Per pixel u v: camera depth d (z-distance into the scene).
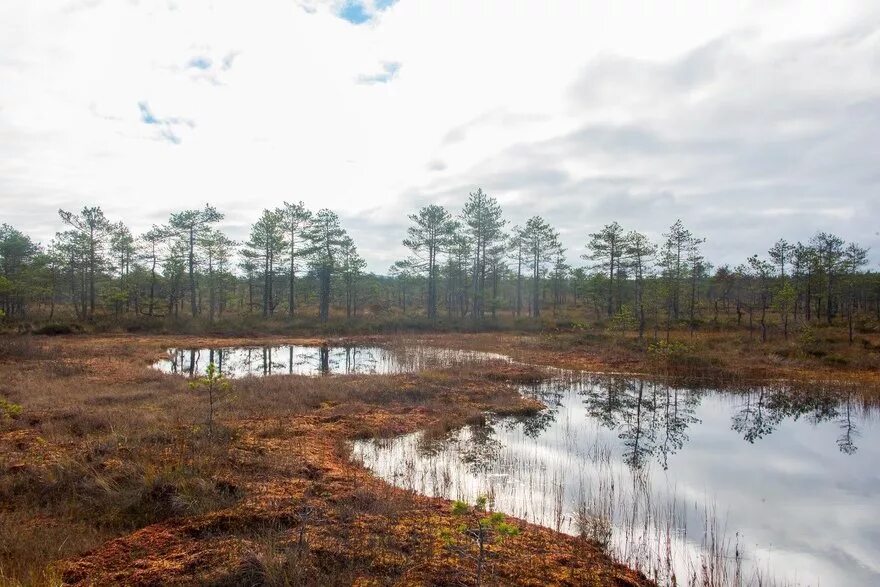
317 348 30.95
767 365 23.00
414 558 5.31
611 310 44.56
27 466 7.24
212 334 36.25
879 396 17.44
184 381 16.62
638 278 43.06
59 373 17.38
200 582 4.70
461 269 52.44
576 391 18.22
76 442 8.73
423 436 11.66
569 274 62.31
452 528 6.14
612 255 44.16
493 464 9.89
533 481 8.98
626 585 5.33
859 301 48.56
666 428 13.40
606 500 8.11
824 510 8.00
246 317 41.84
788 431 13.32
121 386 15.48
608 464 10.12
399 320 42.41
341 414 12.81
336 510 6.46
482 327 41.69
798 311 41.50
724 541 6.77
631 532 6.93
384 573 5.00
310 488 7.20
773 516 7.71
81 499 6.52
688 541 6.74
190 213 43.06
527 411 14.53
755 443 12.10
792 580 5.84
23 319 36.03
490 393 16.34
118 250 42.19
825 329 32.97
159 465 7.48
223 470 7.51
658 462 10.40
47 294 38.41
